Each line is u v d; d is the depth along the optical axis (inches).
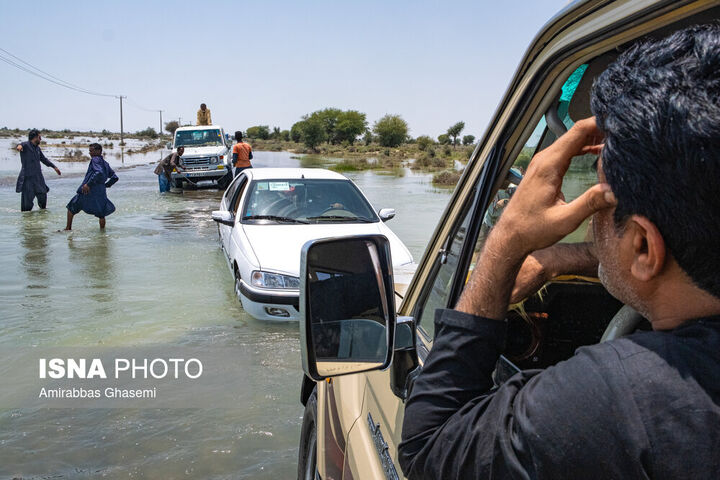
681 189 27.0
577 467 28.1
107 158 1844.2
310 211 284.2
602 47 42.6
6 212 559.2
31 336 227.1
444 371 37.3
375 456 68.4
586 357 30.4
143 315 252.8
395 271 136.6
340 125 3474.4
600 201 31.9
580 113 55.5
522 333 76.5
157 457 145.9
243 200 290.7
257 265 236.4
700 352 27.7
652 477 27.0
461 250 63.2
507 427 31.7
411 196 713.6
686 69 27.8
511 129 57.7
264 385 186.4
